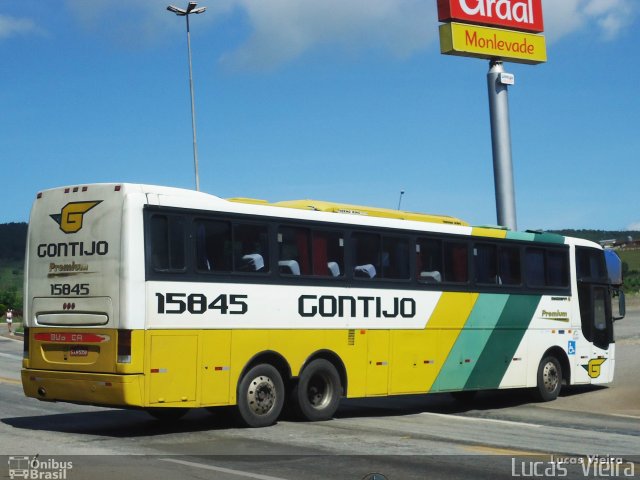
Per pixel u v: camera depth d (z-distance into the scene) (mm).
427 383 16234
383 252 15695
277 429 13297
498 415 16844
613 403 18906
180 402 12461
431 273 16531
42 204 13180
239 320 13297
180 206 12766
